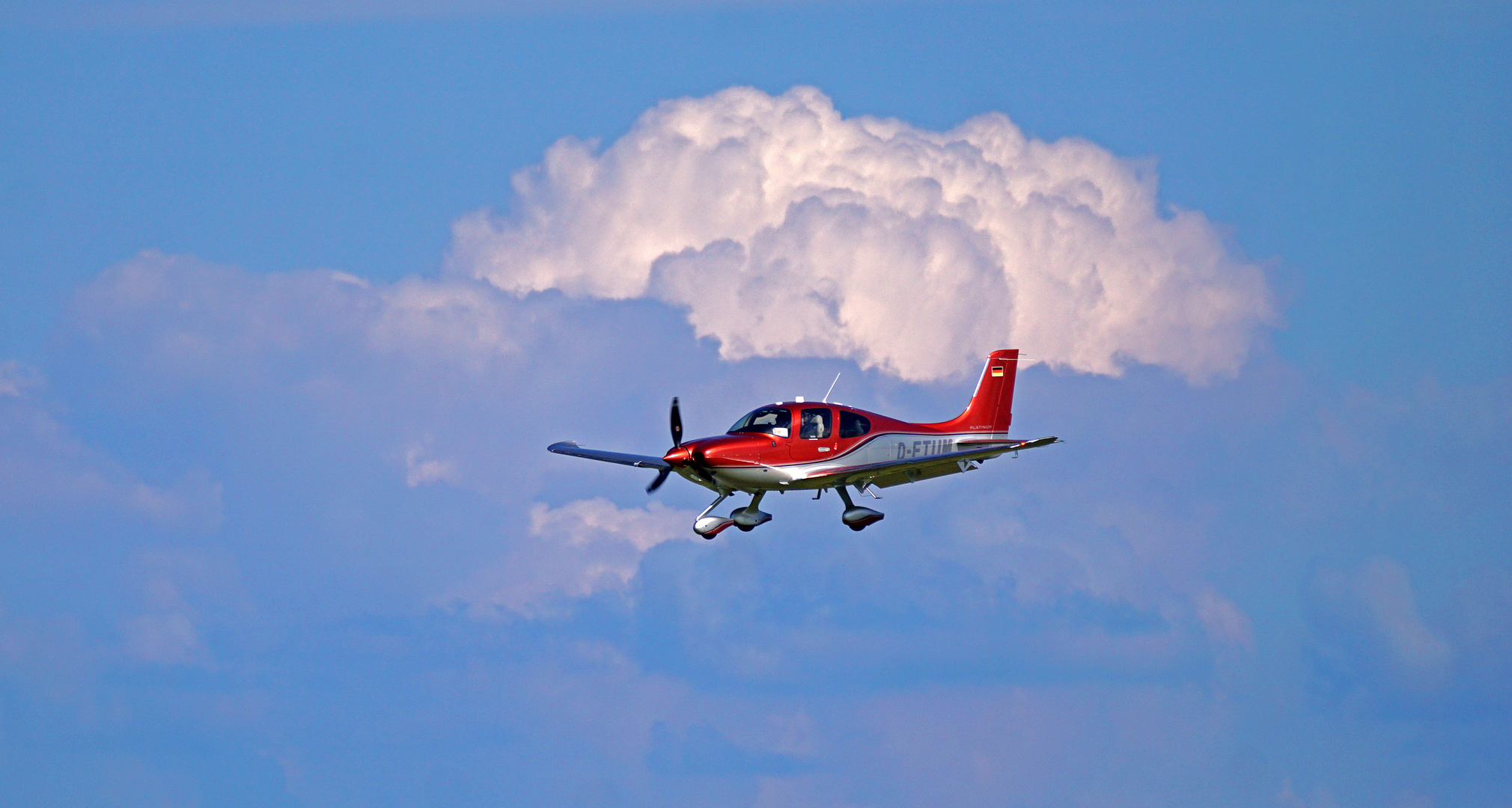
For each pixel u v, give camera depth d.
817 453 106.69
